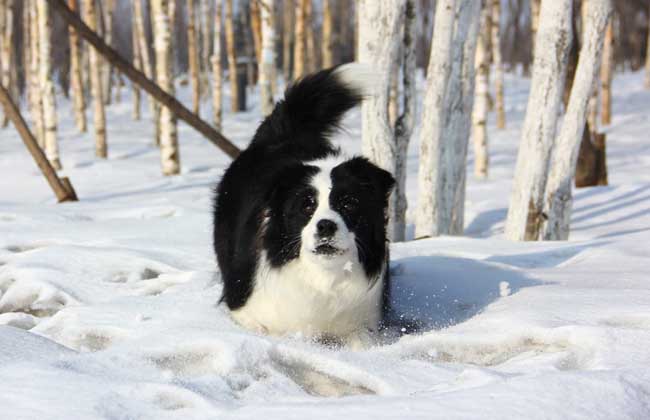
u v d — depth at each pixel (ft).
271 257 6.05
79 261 7.56
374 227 6.03
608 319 5.78
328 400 4.63
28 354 5.19
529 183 8.52
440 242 8.25
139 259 7.61
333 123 7.32
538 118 8.41
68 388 4.68
